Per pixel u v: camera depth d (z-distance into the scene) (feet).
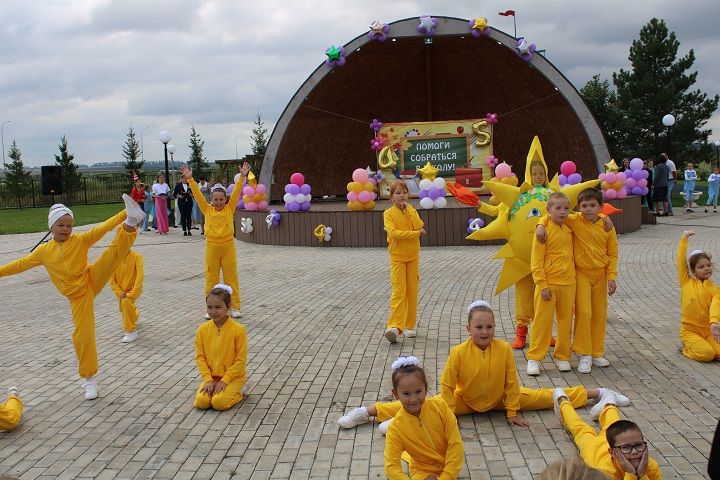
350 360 22.40
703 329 21.52
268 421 17.62
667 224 59.26
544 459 14.88
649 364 20.92
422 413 13.87
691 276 22.12
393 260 24.35
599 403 16.66
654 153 111.55
